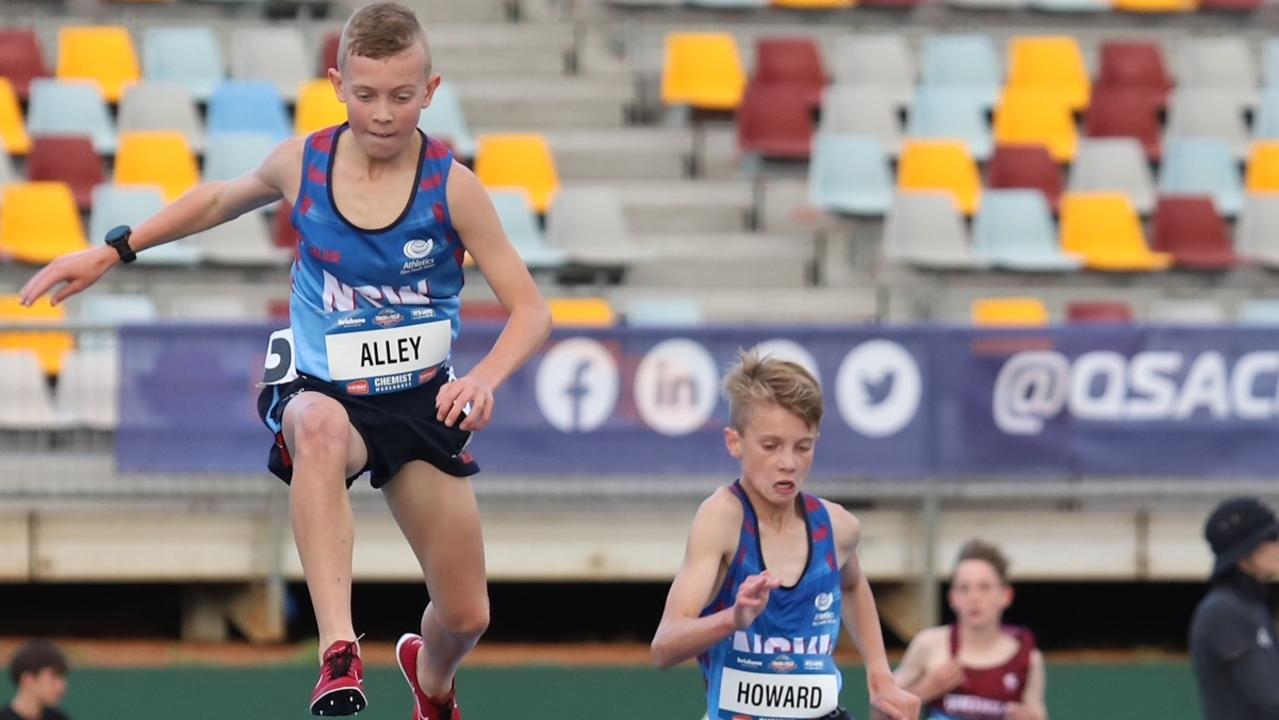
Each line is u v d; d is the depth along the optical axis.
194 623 40.56
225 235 49.00
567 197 50.53
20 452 37.66
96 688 35.03
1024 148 53.91
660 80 60.31
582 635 41.97
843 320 49.84
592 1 61.91
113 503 38.06
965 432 38.00
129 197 47.59
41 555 38.00
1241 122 58.22
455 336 16.41
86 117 52.50
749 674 17.27
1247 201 52.94
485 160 52.41
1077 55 60.50
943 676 25.31
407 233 15.66
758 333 37.50
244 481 37.81
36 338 37.75
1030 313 47.47
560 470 37.38
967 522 39.53
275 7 59.66
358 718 35.66
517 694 36.06
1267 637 24.45
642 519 38.81
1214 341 38.31
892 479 38.00
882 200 53.09
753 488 17.20
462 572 16.91
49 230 47.75
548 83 58.09
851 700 36.94
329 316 15.95
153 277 48.00
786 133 55.81
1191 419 38.41
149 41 55.81
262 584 39.12
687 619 16.36
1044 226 51.69
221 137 50.03
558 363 37.34
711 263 51.75
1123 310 47.78
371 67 14.98
